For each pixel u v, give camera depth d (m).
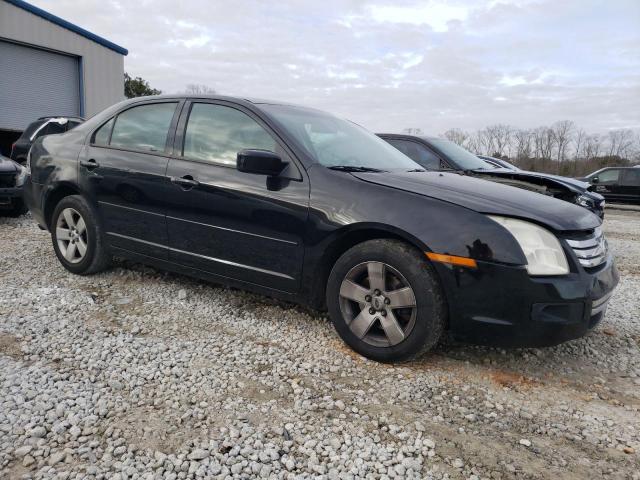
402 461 2.12
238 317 3.68
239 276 3.51
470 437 2.34
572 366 3.17
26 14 17.23
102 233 4.27
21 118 17.83
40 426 2.22
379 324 3.07
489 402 2.66
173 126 3.89
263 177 3.33
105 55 20.19
